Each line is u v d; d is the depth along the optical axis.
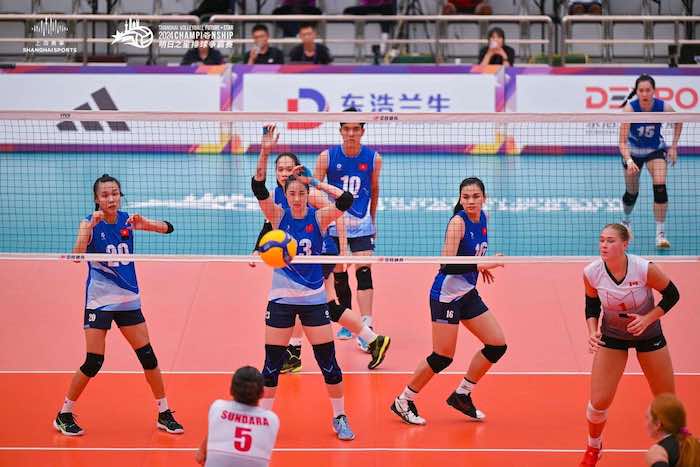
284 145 43.41
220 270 30.72
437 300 20.42
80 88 43.84
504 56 43.88
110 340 25.83
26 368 24.12
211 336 26.11
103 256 19.72
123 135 44.00
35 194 37.72
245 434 15.43
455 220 20.38
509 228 34.78
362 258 20.19
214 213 36.19
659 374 18.61
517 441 20.34
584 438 20.52
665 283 18.02
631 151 32.72
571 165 42.31
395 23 49.56
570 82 43.50
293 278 19.52
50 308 27.81
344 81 43.75
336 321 23.59
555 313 27.61
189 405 22.06
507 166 42.19
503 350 20.64
